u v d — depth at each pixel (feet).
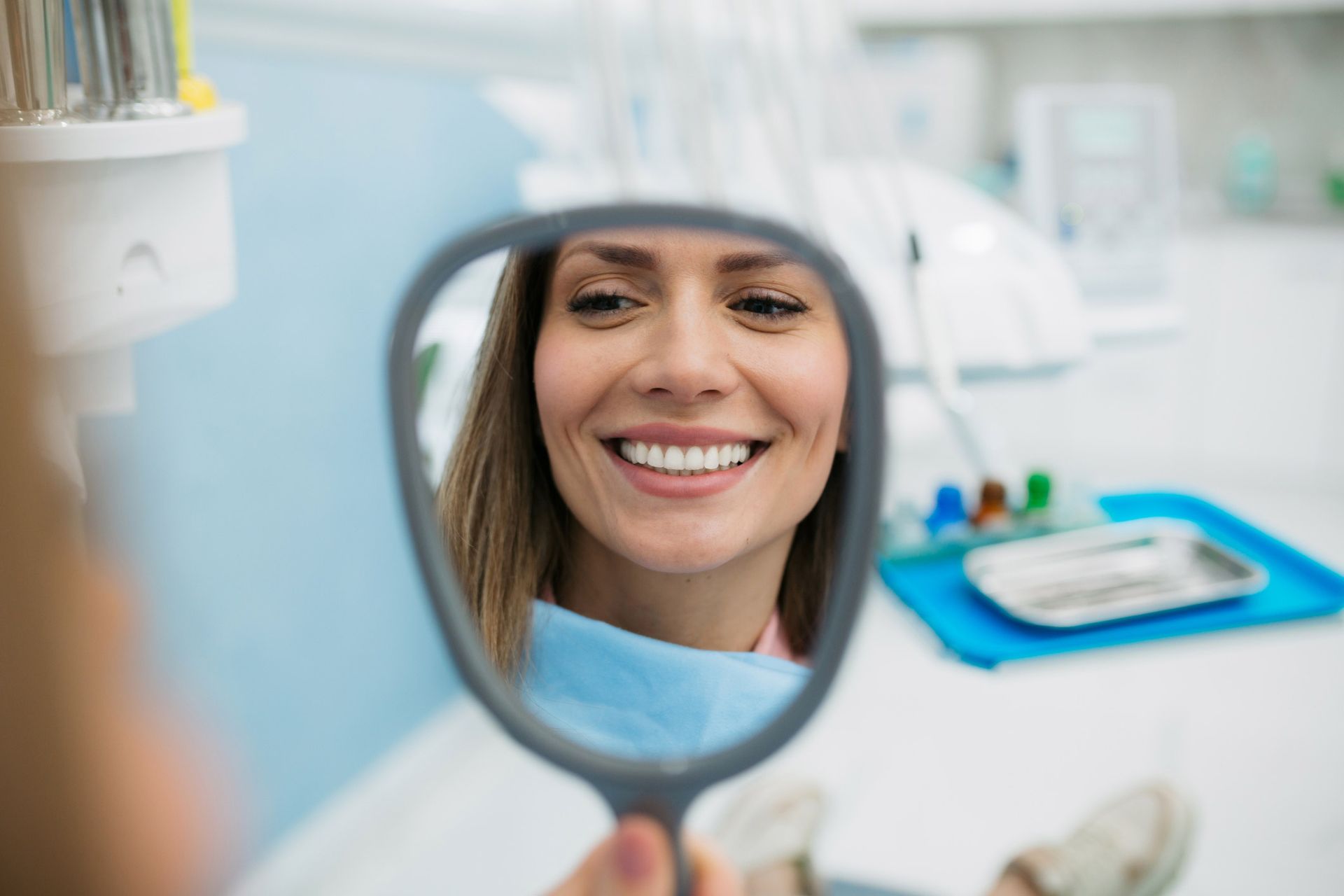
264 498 4.46
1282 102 6.70
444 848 4.75
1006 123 6.93
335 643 4.87
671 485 1.49
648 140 3.24
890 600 3.75
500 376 1.45
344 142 4.77
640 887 1.18
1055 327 3.17
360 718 5.04
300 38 2.49
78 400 1.65
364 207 4.93
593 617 1.49
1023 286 3.18
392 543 5.25
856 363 1.18
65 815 0.87
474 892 4.47
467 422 1.43
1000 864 4.05
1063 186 4.39
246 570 4.35
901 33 6.87
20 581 0.79
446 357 1.39
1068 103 4.50
